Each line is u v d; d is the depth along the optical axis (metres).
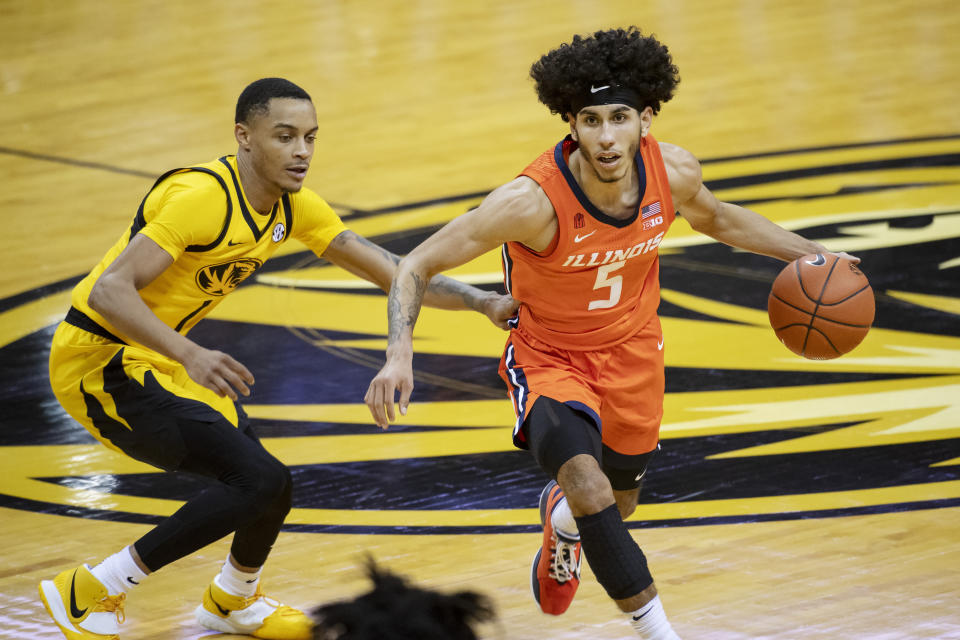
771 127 27.62
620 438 9.02
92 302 8.38
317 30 40.44
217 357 8.19
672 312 17.73
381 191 24.36
